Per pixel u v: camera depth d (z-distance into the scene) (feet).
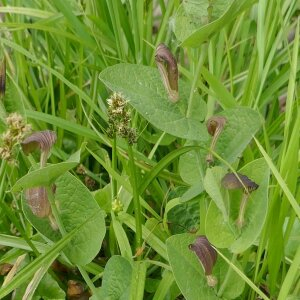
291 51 1.22
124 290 0.82
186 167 0.91
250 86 1.10
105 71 0.79
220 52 1.18
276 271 0.85
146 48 1.28
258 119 0.85
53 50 1.34
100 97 1.15
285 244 0.86
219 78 1.20
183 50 1.29
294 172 0.83
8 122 0.67
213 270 0.81
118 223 0.89
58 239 0.83
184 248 0.78
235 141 0.86
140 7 1.19
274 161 1.09
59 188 0.83
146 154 1.18
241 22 1.32
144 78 0.81
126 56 1.25
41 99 1.25
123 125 0.77
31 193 0.75
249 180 0.71
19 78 1.22
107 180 1.15
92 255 0.82
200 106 0.82
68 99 1.28
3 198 0.98
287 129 0.88
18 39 1.25
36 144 0.70
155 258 0.95
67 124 1.06
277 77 1.17
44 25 1.16
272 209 0.83
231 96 1.02
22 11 1.22
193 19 0.76
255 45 1.20
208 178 0.71
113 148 0.88
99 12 1.29
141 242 0.87
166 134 1.11
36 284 0.80
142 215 0.99
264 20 1.13
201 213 0.89
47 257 0.76
